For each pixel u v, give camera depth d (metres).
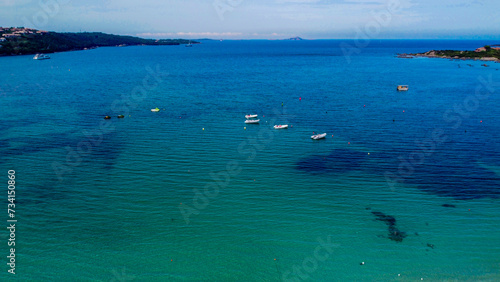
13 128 85.56
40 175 59.12
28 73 186.50
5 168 61.81
